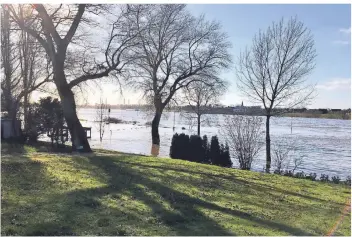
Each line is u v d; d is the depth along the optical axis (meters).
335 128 92.31
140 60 24.36
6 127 21.16
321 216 9.00
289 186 13.14
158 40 28.06
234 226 7.28
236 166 22.61
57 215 6.86
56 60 17.20
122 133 53.47
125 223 6.81
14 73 24.70
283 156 25.69
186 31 29.23
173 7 28.23
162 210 7.87
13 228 6.03
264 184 12.81
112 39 18.31
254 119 24.22
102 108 91.50
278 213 8.83
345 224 8.39
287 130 73.69
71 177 10.18
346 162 29.59
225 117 31.31
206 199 9.32
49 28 16.77
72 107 17.61
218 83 30.61
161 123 82.62
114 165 12.94
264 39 24.33
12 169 10.37
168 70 29.38
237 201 9.60
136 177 11.08
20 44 22.91
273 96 23.50
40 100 24.31
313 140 51.06
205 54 29.69
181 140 22.19
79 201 7.89
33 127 21.91
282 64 24.14
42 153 15.47
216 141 21.78
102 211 7.38
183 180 11.46
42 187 8.78
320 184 14.91
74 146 17.56
